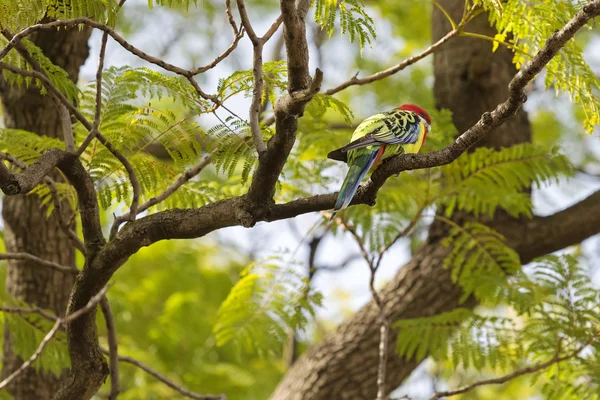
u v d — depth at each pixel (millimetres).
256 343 11711
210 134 7574
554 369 10430
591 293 10438
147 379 15242
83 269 7602
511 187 11836
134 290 17219
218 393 15812
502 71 13250
